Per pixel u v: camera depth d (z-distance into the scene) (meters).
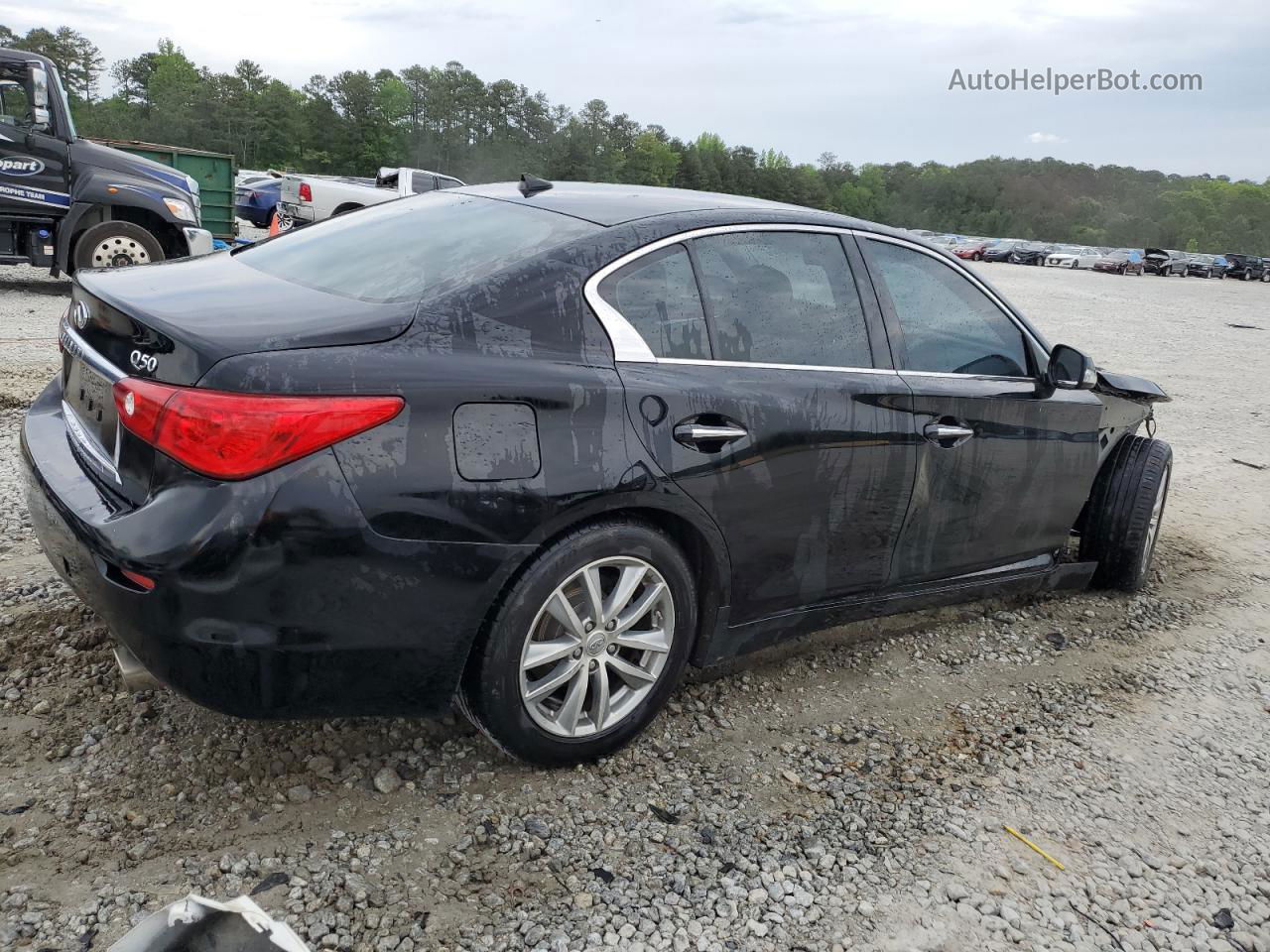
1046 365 3.98
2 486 4.63
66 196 10.09
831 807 2.87
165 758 2.70
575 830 2.62
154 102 137.38
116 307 2.48
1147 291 37.53
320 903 2.25
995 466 3.72
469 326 2.49
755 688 3.52
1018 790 3.06
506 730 2.65
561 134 160.12
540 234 2.84
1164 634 4.46
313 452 2.21
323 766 2.75
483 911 2.30
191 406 2.18
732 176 186.75
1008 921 2.49
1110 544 4.68
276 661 2.27
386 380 2.30
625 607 2.79
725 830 2.70
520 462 2.45
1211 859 2.84
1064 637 4.30
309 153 135.62
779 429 2.96
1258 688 4.00
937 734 3.36
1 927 2.08
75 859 2.30
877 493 3.30
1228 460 8.09
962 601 3.94
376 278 2.74
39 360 7.33
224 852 2.38
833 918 2.42
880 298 3.42
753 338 3.03
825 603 3.36
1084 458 4.19
